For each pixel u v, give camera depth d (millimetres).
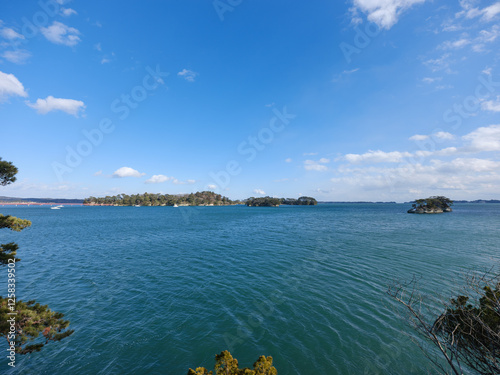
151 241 37094
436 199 135125
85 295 15719
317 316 12547
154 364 9203
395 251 27578
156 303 14438
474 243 32594
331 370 8688
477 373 8078
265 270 20906
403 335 10688
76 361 9391
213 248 31094
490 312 5641
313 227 55000
